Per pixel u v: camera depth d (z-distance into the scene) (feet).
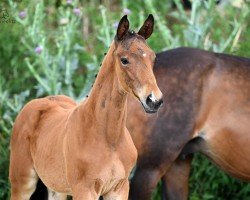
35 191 31.83
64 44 43.91
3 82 44.37
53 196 31.99
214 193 39.14
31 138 30.91
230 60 34.01
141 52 25.71
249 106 33.30
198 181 39.47
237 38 42.73
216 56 34.19
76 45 44.01
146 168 33.42
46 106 31.53
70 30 43.78
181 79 33.35
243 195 38.96
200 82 33.37
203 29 43.11
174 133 33.19
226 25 45.62
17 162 31.42
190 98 33.22
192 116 33.22
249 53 41.50
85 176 27.35
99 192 27.58
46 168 29.43
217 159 34.27
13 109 40.98
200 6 45.34
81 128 27.55
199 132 33.58
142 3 53.78
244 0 46.16
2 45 46.70
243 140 33.27
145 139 33.14
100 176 27.32
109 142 27.37
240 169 34.01
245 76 33.65
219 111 33.37
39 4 44.62
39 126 30.78
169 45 43.16
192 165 39.45
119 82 26.27
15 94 43.11
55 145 28.86
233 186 39.11
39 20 44.47
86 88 40.83
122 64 25.84
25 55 46.34
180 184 35.73
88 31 51.88
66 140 27.96
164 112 33.14
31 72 44.62
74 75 44.96
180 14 51.08
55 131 29.37
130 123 33.19
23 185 31.50
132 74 25.57
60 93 41.81
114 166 27.45
